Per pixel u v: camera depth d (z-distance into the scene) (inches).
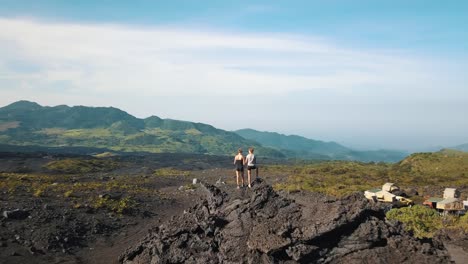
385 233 828.0
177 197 2388.0
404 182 3366.1
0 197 1681.8
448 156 4931.1
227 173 4330.7
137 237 1464.1
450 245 932.6
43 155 5108.3
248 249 853.8
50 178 2721.5
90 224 1514.5
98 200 1855.3
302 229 836.0
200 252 937.5
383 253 785.6
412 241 820.6
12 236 1262.3
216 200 1092.5
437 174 4042.8
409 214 1417.3
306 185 2827.3
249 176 1148.5
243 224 936.3
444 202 1764.3
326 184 2960.1
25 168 3769.7
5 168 3742.6
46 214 1498.5
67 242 1304.1
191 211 1186.0
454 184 3073.3
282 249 802.8
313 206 921.5
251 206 973.8
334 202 914.7
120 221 1657.2
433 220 1382.9
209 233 969.5
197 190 2650.1
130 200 2009.1
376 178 3649.1
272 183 3233.3
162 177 3673.7
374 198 2054.6
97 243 1365.7
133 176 3619.6
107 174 3826.3
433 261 762.8
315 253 796.6
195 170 5064.0
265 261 799.1
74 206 1694.1
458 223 1318.9
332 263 788.0
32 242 1242.6
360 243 804.0
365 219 842.8
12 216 1409.9
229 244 896.9
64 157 5113.2
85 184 2380.7
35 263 1109.7
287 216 911.0
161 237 1051.3
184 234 999.0
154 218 1807.3
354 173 4202.8
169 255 962.1
